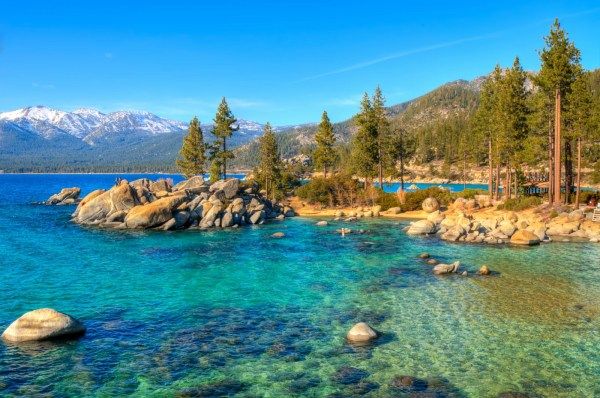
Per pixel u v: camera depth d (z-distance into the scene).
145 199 64.38
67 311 23.95
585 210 57.88
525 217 59.06
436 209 75.31
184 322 22.27
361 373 16.44
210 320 22.56
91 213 62.66
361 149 91.94
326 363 17.33
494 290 27.73
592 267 34.09
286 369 16.83
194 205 63.47
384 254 40.53
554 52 60.38
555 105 63.03
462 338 19.80
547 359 17.55
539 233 47.53
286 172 105.62
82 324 20.92
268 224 64.75
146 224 58.25
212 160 100.62
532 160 68.12
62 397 14.70
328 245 45.88
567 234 49.69
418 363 17.27
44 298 26.41
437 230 54.78
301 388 15.33
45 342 19.41
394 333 20.52
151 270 34.34
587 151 115.06
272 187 90.94
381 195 83.00
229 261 37.94
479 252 40.69
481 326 21.31
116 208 62.25
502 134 71.69
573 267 34.16
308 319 22.69
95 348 18.78
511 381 15.75
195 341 19.67
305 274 32.91
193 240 49.56
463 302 25.27
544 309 23.86
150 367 17.00
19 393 14.93
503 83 72.69
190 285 29.75
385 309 24.19
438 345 19.05
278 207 77.56
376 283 29.92
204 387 15.43
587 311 23.47
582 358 17.62
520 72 71.44
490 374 16.28
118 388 15.33
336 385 15.52
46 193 144.88
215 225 61.50
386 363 17.30
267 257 39.66
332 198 86.75
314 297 26.73
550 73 59.34
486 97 81.62
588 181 135.88
